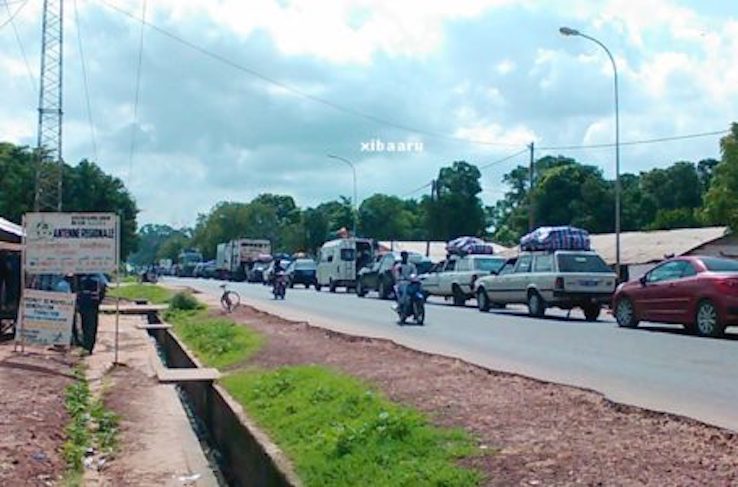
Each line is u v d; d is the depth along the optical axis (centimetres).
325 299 3866
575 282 2434
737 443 718
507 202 8681
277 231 12925
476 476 646
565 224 6719
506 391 1029
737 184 4309
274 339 1884
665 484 602
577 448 714
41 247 1775
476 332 2028
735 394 1073
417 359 1384
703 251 4262
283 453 847
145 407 1340
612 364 1391
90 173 8156
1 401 1200
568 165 7050
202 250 13400
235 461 1068
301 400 1063
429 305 3188
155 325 2783
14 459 900
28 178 7031
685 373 1275
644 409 885
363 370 1277
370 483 677
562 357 1498
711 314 1823
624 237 4881
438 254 6638
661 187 7662
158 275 8781
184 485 933
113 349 2127
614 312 2173
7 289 2186
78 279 1959
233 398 1205
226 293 3086
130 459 1031
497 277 2758
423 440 766
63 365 1684
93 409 1281
